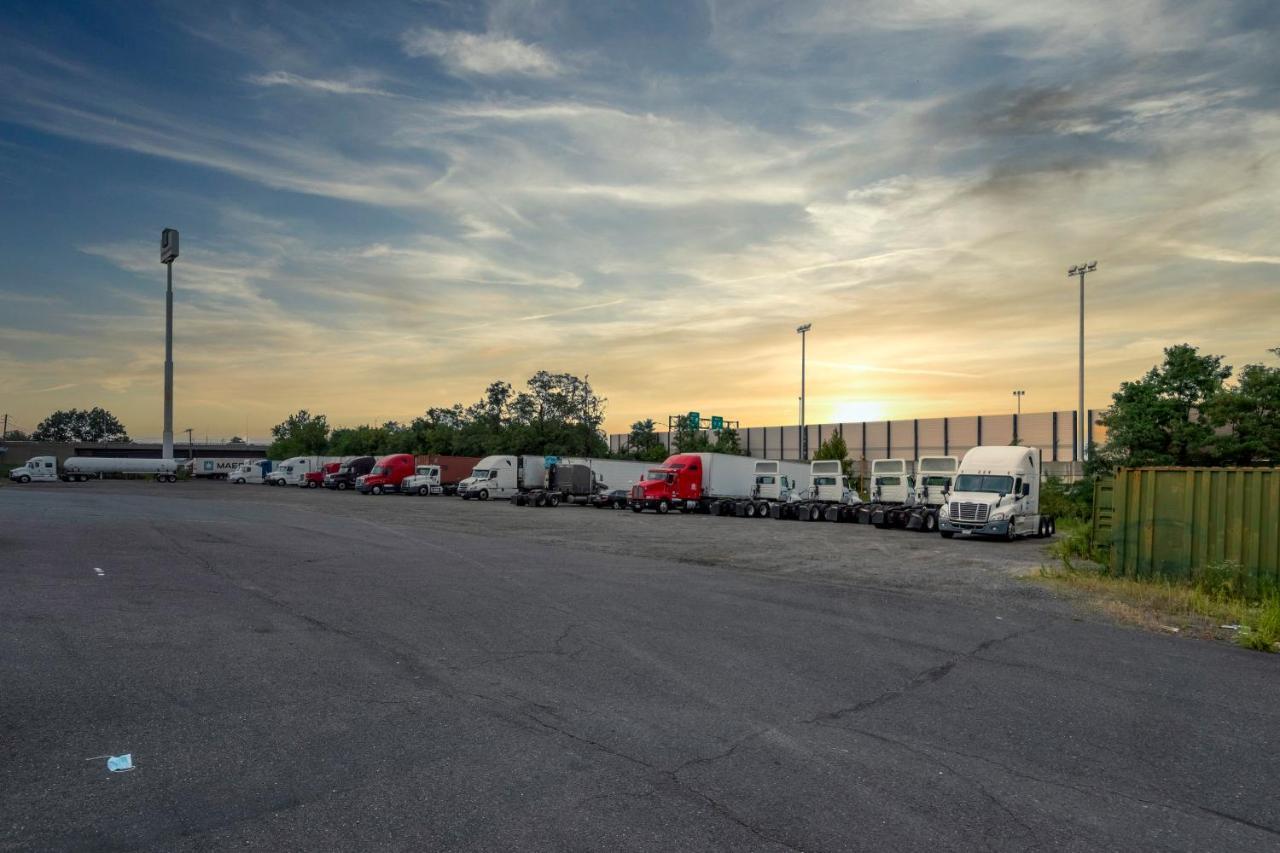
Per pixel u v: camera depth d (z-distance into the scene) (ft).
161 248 237.86
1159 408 90.53
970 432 181.16
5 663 24.30
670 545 69.00
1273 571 41.81
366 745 17.98
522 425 204.64
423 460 185.37
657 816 14.47
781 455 223.71
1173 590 43.29
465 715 20.27
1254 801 15.72
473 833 13.69
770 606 37.29
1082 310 147.84
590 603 36.86
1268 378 85.56
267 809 14.55
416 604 35.78
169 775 16.10
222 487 199.82
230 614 32.60
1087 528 65.36
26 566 44.88
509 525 89.10
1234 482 43.88
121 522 76.84
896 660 27.07
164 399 238.07
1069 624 34.53
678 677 24.30
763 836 13.74
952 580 48.70
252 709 20.47
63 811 14.33
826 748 18.30
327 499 144.77
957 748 18.47
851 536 85.76
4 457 299.79
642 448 228.84
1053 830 14.23
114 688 22.00
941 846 13.51
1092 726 20.27
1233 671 26.43
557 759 17.29
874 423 199.21
